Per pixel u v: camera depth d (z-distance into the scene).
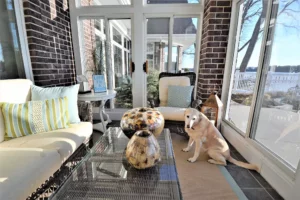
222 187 1.35
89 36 2.93
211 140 1.70
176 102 2.39
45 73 2.13
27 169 0.96
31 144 1.24
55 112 1.51
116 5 2.69
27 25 1.87
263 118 1.61
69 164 1.34
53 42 2.30
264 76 1.61
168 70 2.99
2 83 1.43
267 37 1.56
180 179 1.44
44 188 1.09
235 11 2.25
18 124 1.36
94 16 2.80
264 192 1.31
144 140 0.97
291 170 1.22
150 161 0.95
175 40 2.88
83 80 2.35
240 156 1.86
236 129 2.12
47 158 1.09
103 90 2.42
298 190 1.12
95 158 1.11
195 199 1.23
